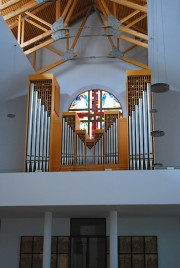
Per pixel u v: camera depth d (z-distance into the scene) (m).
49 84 17.84
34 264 17.12
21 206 13.90
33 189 13.91
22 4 16.77
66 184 13.84
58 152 17.19
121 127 17.47
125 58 19.64
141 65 19.34
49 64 20.44
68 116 17.89
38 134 16.89
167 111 18.69
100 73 20.00
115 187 13.62
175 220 17.06
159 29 14.70
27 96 18.61
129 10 18.88
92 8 20.56
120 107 19.56
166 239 16.88
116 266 14.30
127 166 16.91
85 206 13.91
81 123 19.61
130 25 18.02
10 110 19.42
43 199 13.79
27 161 16.50
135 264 16.72
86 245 17.09
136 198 13.46
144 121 16.56
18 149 18.97
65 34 18.62
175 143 18.30
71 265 16.88
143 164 16.06
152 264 16.66
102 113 19.62
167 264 16.62
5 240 17.45
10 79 17.95
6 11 16.72
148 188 13.50
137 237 16.98
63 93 19.92
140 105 16.88
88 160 17.16
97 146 17.31
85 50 20.33
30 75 17.84
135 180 13.61
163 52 16.11
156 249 16.80
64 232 17.28
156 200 13.38
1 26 14.32
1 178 14.11
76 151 17.25
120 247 16.92
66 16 19.36
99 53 20.22
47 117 17.25
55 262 16.94
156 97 18.89
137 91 17.23
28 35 19.94
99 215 16.53
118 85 19.73
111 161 17.02
